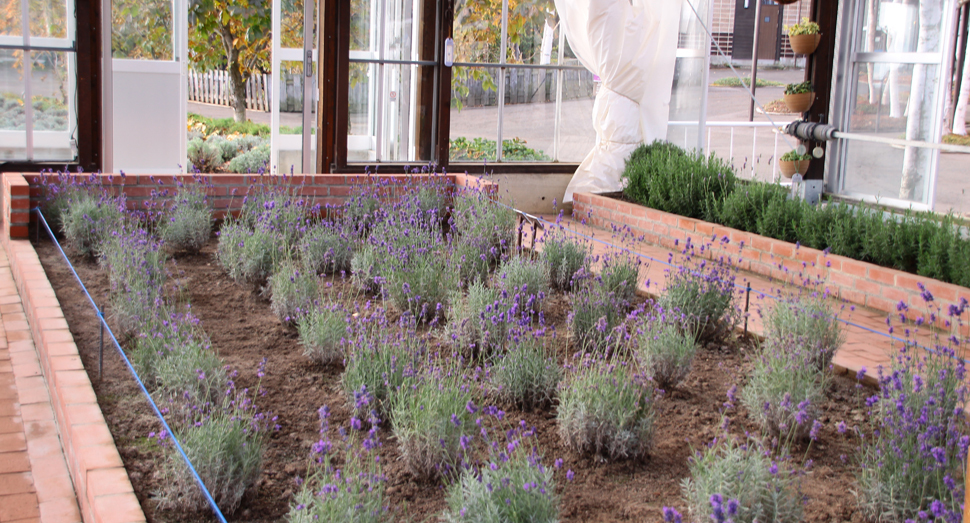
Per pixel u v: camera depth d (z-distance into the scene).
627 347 4.12
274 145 9.27
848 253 6.06
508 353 3.89
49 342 3.96
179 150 9.27
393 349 3.61
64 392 3.37
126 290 4.41
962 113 15.02
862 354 4.48
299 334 4.46
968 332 4.87
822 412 3.64
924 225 5.77
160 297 4.33
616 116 8.84
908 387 3.24
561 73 9.37
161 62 9.03
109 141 7.93
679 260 6.78
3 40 7.55
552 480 2.89
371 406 3.33
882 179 8.32
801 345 3.76
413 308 4.68
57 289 5.02
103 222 5.70
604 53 8.63
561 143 9.54
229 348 4.21
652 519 2.71
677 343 3.78
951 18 7.50
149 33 8.94
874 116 8.35
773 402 3.34
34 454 3.36
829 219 6.43
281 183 7.12
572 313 4.29
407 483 2.93
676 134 9.81
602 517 2.72
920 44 7.82
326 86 8.43
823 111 8.45
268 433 3.25
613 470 3.06
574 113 9.53
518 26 9.09
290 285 4.59
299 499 2.50
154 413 3.34
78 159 7.84
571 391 3.39
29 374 4.16
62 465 3.28
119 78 8.88
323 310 4.13
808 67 8.41
